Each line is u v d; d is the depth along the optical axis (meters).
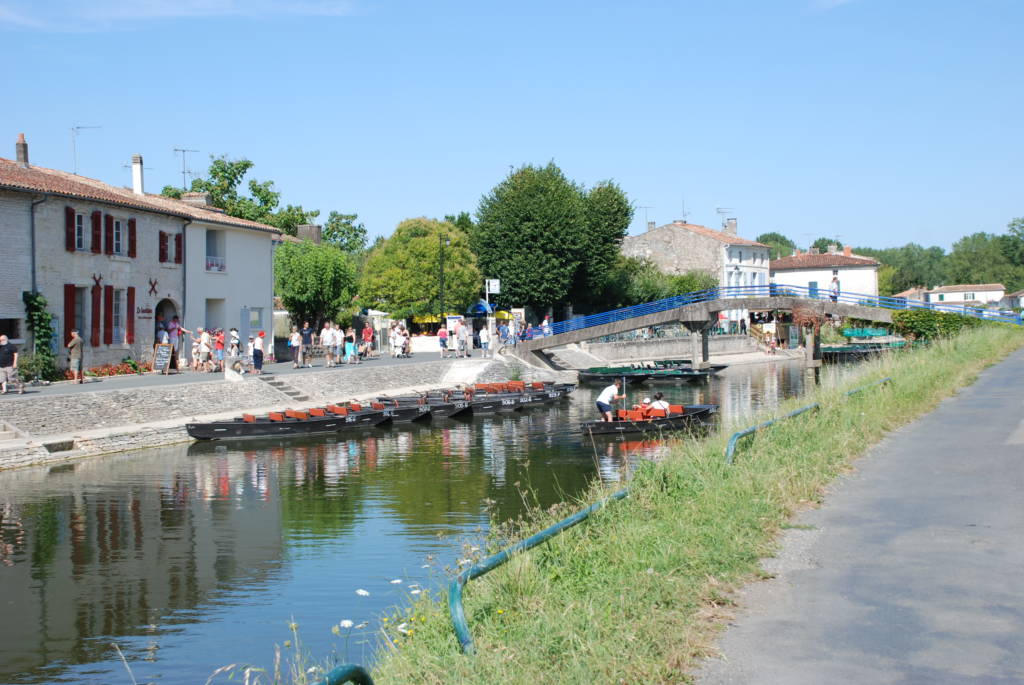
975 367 27.88
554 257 64.25
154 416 28.70
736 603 7.14
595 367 58.06
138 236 37.38
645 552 8.15
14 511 18.45
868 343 76.88
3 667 10.45
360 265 89.38
